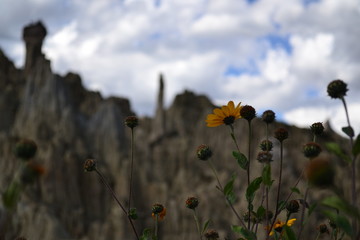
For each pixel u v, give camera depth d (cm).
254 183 335
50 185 8781
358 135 251
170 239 7819
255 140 9538
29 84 11275
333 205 223
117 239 7931
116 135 10719
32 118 10438
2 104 11000
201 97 13900
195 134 11850
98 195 9219
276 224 372
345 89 310
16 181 220
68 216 8588
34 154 229
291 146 7625
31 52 12488
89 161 378
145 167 10300
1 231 213
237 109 367
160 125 12775
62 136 10200
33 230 7425
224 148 10606
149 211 8906
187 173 10581
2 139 8756
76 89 12312
